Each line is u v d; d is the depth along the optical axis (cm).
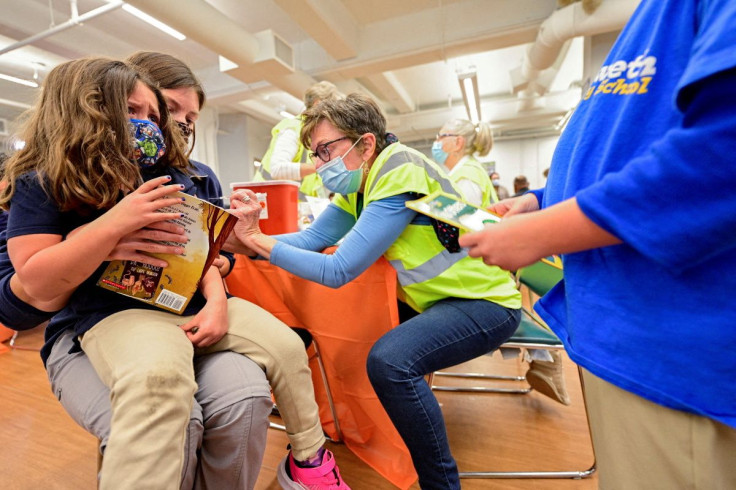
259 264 127
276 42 421
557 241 44
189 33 350
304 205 204
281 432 144
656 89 43
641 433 44
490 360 213
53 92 72
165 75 108
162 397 61
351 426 130
